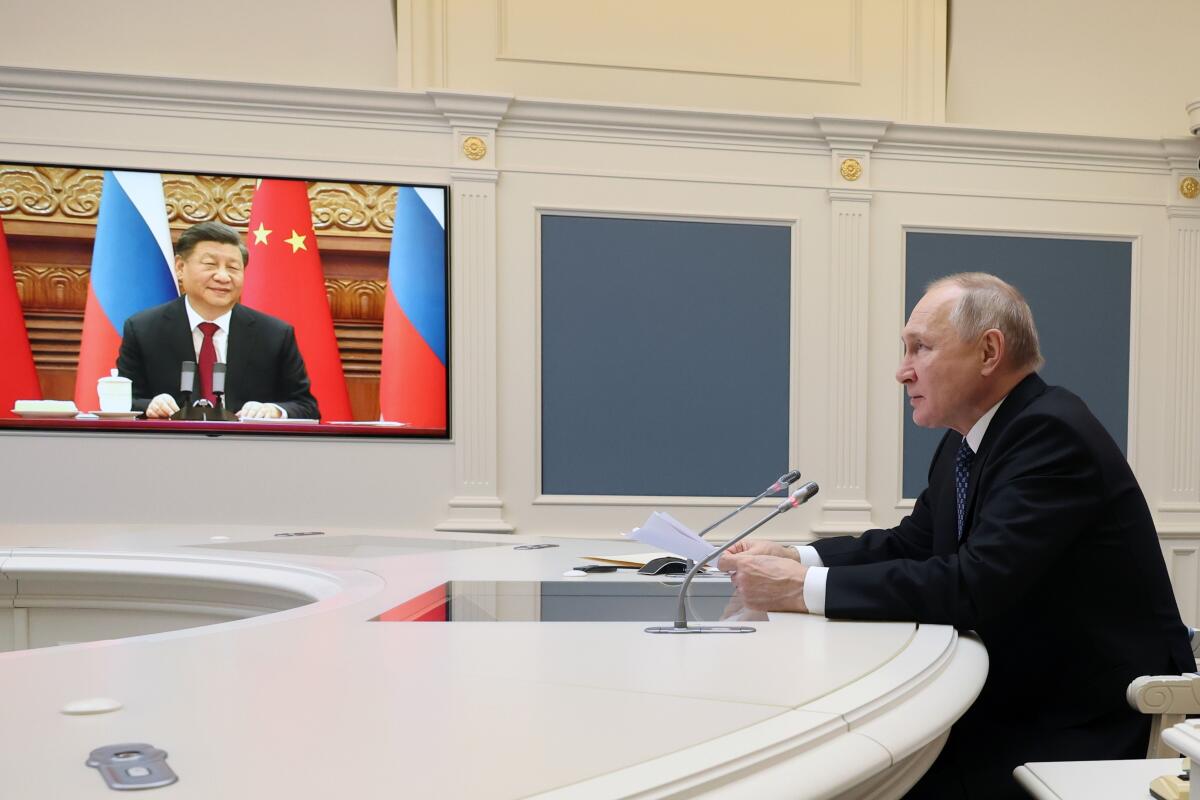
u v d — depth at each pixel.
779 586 1.59
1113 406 5.53
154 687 1.01
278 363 4.82
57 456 4.65
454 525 4.93
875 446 5.33
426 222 4.94
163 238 4.74
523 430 5.05
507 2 5.16
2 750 0.79
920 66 5.48
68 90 4.66
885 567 1.56
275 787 0.71
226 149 4.79
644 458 5.16
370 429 4.88
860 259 5.28
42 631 2.29
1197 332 5.54
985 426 1.83
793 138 5.24
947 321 1.78
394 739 0.84
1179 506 5.52
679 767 0.78
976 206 5.40
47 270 4.65
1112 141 5.44
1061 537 1.57
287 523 4.82
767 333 5.26
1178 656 1.67
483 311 4.98
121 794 0.69
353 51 5.09
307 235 4.85
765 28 5.39
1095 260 5.51
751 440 5.24
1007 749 1.59
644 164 5.14
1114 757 1.57
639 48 5.30
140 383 4.71
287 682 1.04
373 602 1.62
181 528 3.13
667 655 1.22
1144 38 5.76
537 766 0.78
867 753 0.90
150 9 4.91
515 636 1.33
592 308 5.12
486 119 4.95
